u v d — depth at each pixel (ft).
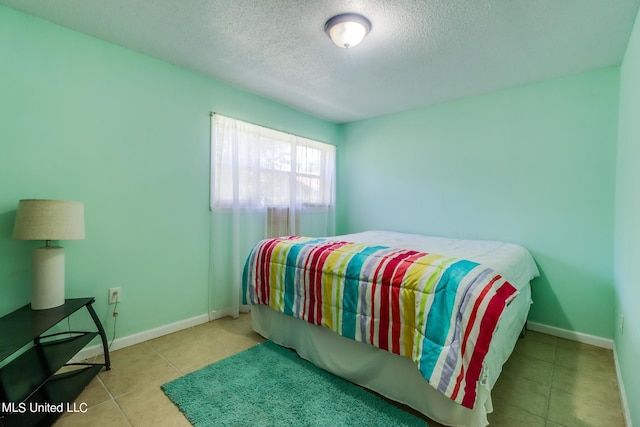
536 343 7.82
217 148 8.86
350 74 8.24
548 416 4.97
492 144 9.36
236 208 9.12
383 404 5.08
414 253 5.81
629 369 5.05
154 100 7.55
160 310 7.82
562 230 8.25
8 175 5.63
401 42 6.56
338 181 13.33
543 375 6.23
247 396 5.27
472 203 9.77
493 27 5.95
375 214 12.25
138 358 6.63
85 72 6.49
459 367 4.16
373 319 5.19
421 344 4.50
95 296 6.72
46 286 5.39
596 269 7.78
